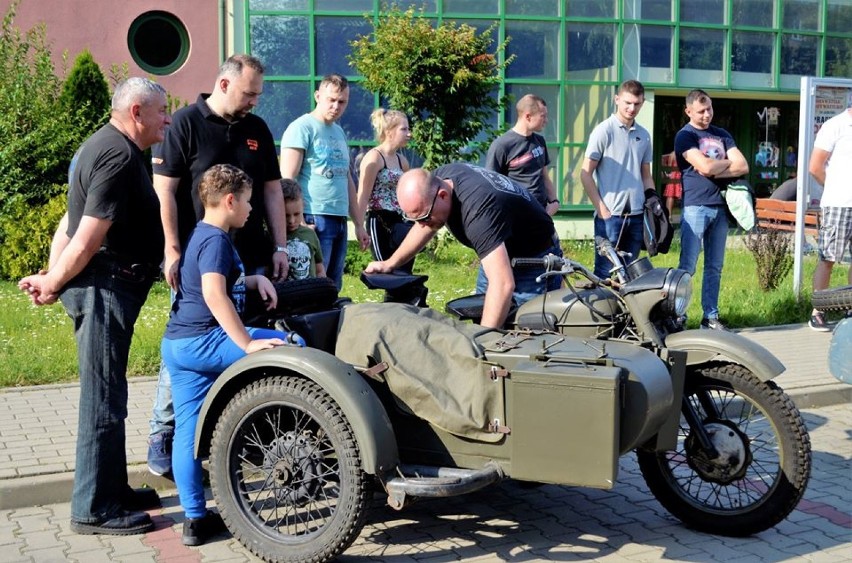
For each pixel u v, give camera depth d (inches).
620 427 159.3
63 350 316.8
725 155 343.3
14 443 227.1
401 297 207.8
